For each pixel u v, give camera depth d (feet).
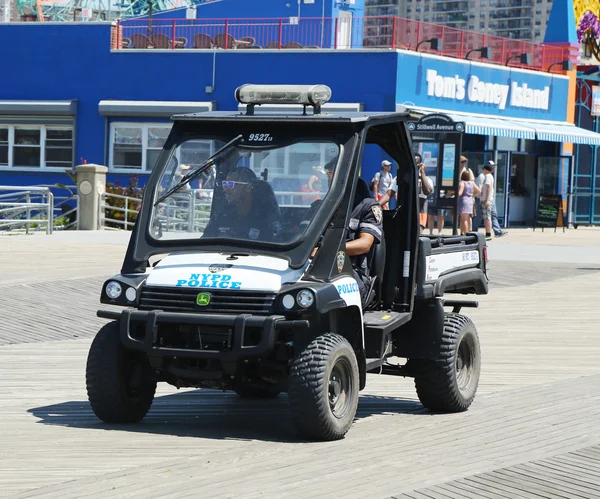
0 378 43.93
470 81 143.64
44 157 149.59
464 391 38.55
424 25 139.23
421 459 30.71
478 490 27.53
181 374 32.42
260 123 34.65
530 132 145.18
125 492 26.43
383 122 35.06
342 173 33.58
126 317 32.37
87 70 147.64
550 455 31.65
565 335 58.18
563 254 104.58
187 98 143.43
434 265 37.63
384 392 42.98
